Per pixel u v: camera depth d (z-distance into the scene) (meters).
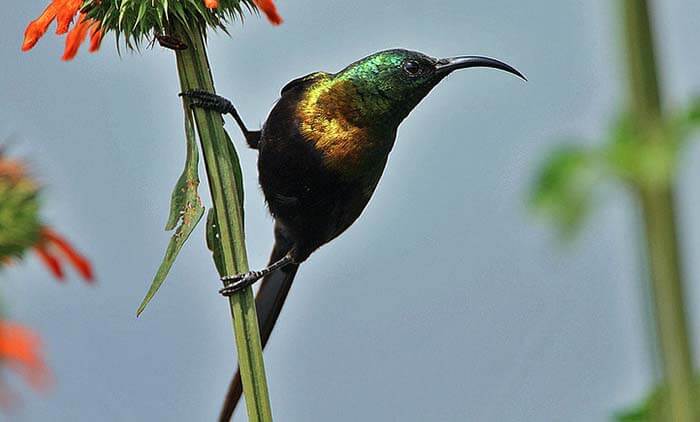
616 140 2.75
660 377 2.93
